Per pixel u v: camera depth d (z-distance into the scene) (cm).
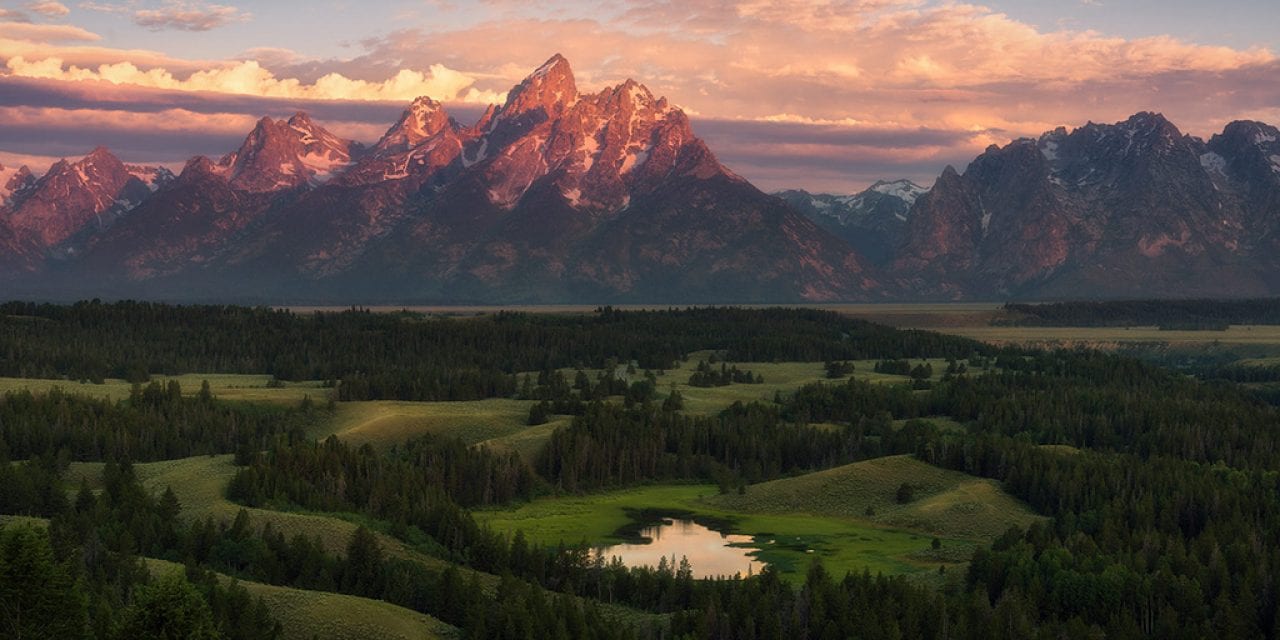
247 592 18012
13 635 15625
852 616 18538
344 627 17712
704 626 18200
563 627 17625
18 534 16025
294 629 17588
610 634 17700
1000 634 18325
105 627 16525
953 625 18500
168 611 15575
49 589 15838
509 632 17950
